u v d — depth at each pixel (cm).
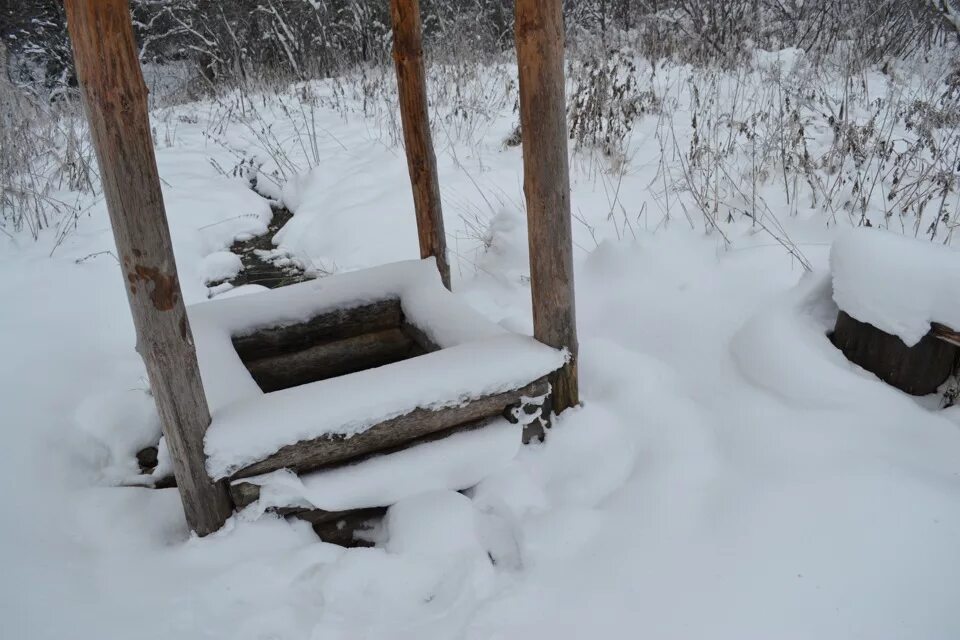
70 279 422
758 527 200
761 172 417
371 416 222
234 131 748
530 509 225
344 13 974
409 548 210
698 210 402
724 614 178
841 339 275
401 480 228
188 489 209
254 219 544
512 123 593
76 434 286
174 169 629
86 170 544
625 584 191
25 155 524
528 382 243
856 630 171
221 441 207
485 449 239
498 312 360
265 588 198
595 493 231
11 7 1070
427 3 949
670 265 353
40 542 217
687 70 647
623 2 819
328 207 524
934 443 229
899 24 641
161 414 203
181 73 1150
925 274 243
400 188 526
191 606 192
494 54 841
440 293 300
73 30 169
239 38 992
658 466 233
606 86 524
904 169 380
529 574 201
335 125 720
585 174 478
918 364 250
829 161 419
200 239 495
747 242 362
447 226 466
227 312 285
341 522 229
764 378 270
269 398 226
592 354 299
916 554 186
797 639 170
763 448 235
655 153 500
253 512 216
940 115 459
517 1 216
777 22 698
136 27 1059
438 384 232
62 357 339
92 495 242
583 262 383
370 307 305
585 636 178
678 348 304
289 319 293
